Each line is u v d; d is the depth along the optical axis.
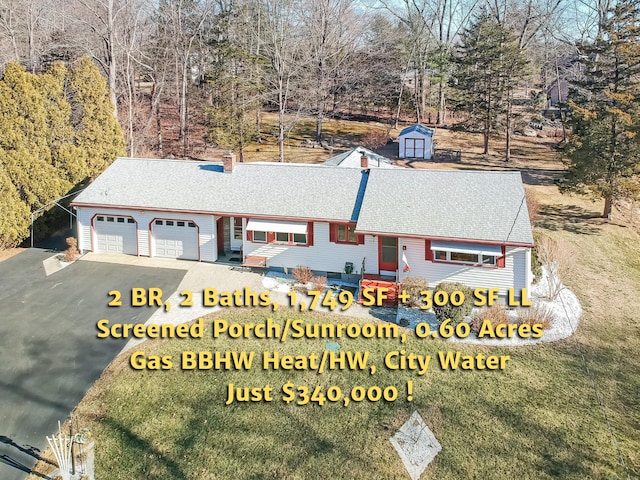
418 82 62.53
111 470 13.21
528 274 21.95
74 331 20.02
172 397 16.17
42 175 30.25
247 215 25.56
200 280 24.84
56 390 16.39
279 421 15.12
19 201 29.11
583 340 20.14
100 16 42.62
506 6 59.97
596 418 15.43
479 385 16.97
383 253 24.45
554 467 13.48
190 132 54.88
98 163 34.22
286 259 25.81
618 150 30.92
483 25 54.56
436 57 59.91
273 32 47.19
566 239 30.75
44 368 17.55
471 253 21.80
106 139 34.75
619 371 18.05
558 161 46.53
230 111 44.69
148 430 14.68
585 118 31.70
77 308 21.88
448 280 23.17
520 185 24.44
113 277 25.06
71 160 32.00
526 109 60.97
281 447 14.07
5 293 23.22
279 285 24.38
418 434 14.62
